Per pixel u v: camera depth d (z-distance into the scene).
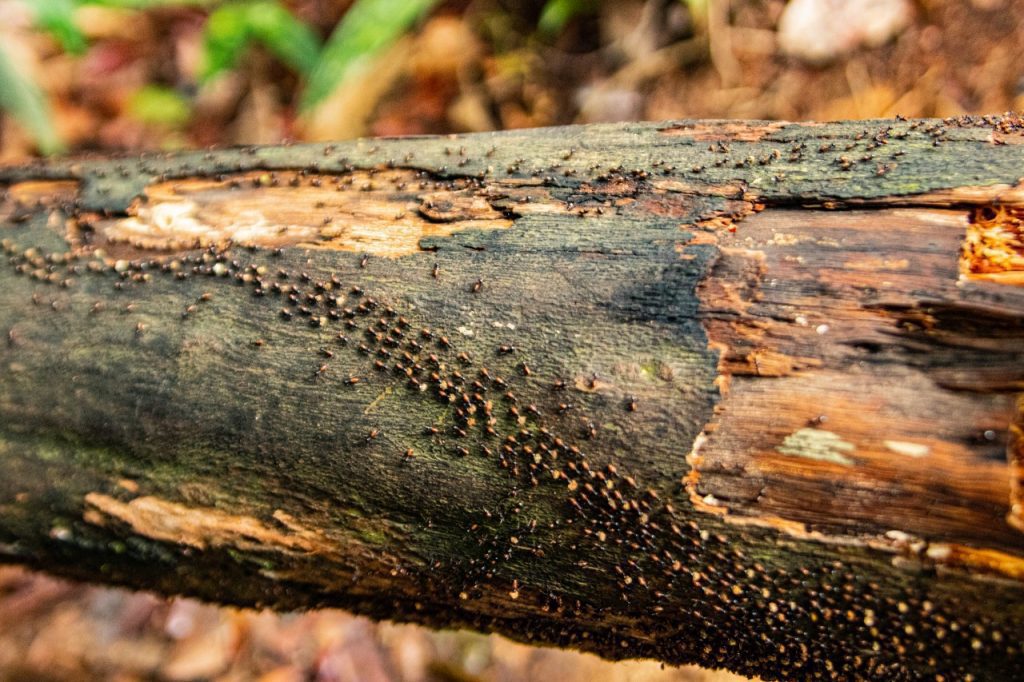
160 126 0.94
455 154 0.50
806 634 0.45
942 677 0.44
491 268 0.47
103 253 0.50
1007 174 0.45
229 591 0.49
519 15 0.89
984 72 0.70
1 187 0.52
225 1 0.93
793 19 0.76
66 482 0.48
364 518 0.47
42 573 0.51
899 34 0.73
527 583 0.46
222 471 0.47
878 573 0.44
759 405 0.44
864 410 0.44
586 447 0.45
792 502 0.44
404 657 0.68
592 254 0.47
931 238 0.45
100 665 0.65
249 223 0.49
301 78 0.94
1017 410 0.43
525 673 0.67
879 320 0.44
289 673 0.66
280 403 0.47
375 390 0.47
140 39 0.95
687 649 0.46
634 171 0.48
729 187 0.47
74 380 0.48
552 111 0.86
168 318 0.48
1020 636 0.43
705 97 0.80
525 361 0.46
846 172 0.46
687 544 0.45
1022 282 0.44
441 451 0.46
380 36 0.84
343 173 0.50
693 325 0.45
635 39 0.83
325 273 0.48
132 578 0.50
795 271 0.45
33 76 0.89
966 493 0.43
